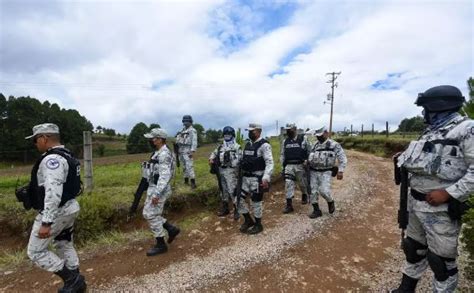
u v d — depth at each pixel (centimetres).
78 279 367
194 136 760
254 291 384
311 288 388
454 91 280
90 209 570
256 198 562
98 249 521
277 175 964
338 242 519
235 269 436
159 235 489
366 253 479
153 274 431
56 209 328
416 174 297
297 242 519
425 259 327
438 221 279
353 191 877
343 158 642
